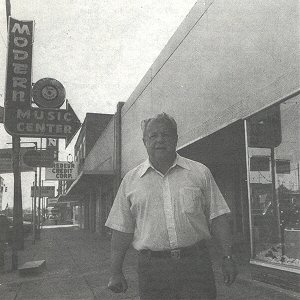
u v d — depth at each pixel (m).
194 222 2.39
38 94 13.39
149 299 2.38
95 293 6.22
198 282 2.36
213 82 7.81
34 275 8.46
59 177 34.53
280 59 5.61
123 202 2.56
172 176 2.44
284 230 5.67
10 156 18.89
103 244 17.02
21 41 11.91
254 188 6.30
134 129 15.05
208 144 8.88
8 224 10.23
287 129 5.54
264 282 5.82
